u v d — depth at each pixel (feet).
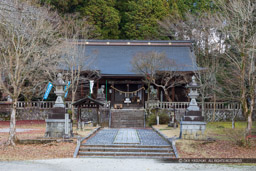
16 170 39.75
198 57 114.11
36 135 63.31
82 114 103.96
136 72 115.96
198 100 116.57
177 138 60.64
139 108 117.29
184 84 127.54
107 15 149.69
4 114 104.63
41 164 43.24
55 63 97.81
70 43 100.17
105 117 102.94
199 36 109.60
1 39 61.26
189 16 128.26
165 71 109.91
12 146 53.42
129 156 49.60
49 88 87.20
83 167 41.78
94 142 56.75
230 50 85.61
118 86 131.54
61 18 122.01
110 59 137.39
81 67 101.96
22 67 58.49
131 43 146.82
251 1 65.26
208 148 54.03
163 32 152.35
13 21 59.31
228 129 72.84
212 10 148.15
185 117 60.80
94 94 127.13
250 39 57.57
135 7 156.46
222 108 104.22
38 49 78.02
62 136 59.36
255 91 61.21
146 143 56.49
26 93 98.17
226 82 86.17
